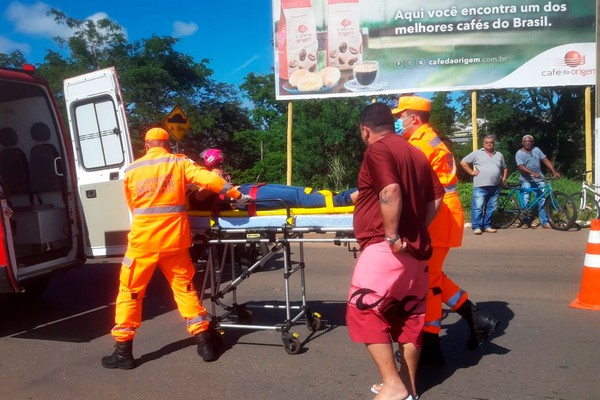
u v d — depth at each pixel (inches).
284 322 195.9
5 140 276.1
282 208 191.0
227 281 307.4
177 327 229.0
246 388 167.3
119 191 261.3
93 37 1136.2
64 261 259.4
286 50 591.2
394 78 576.1
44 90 260.5
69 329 234.5
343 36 579.8
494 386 163.6
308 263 351.6
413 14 566.9
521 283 281.0
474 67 563.8
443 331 212.4
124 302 184.1
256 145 1147.3
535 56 555.5
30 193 272.2
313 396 160.4
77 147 271.6
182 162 185.0
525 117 1175.0
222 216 196.4
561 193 446.3
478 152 439.5
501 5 555.8
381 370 138.4
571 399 154.4
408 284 138.9
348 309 141.6
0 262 213.8
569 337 201.5
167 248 181.5
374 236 138.4
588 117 550.0
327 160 777.6
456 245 174.9
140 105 1085.8
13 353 206.2
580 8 546.9
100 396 165.5
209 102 1291.8
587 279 237.0
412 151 141.6
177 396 163.5
